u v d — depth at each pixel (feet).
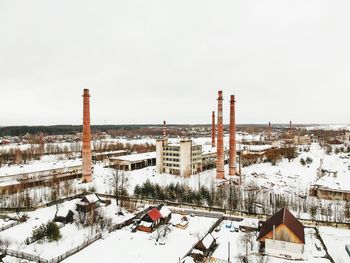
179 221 231.50
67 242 190.39
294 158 538.47
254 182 347.15
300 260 166.20
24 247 182.60
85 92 347.36
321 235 202.18
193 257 168.04
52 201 275.59
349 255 172.04
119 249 183.11
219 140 377.30
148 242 193.77
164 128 471.62
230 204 262.67
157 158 430.20
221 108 375.66
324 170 397.60
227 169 447.83
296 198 287.28
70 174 396.16
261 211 255.91
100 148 628.69
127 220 225.97
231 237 199.62
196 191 299.38
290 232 169.27
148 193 302.45
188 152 415.03
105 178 387.34
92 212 223.10
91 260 168.45
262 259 159.22
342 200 288.30
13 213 248.93
